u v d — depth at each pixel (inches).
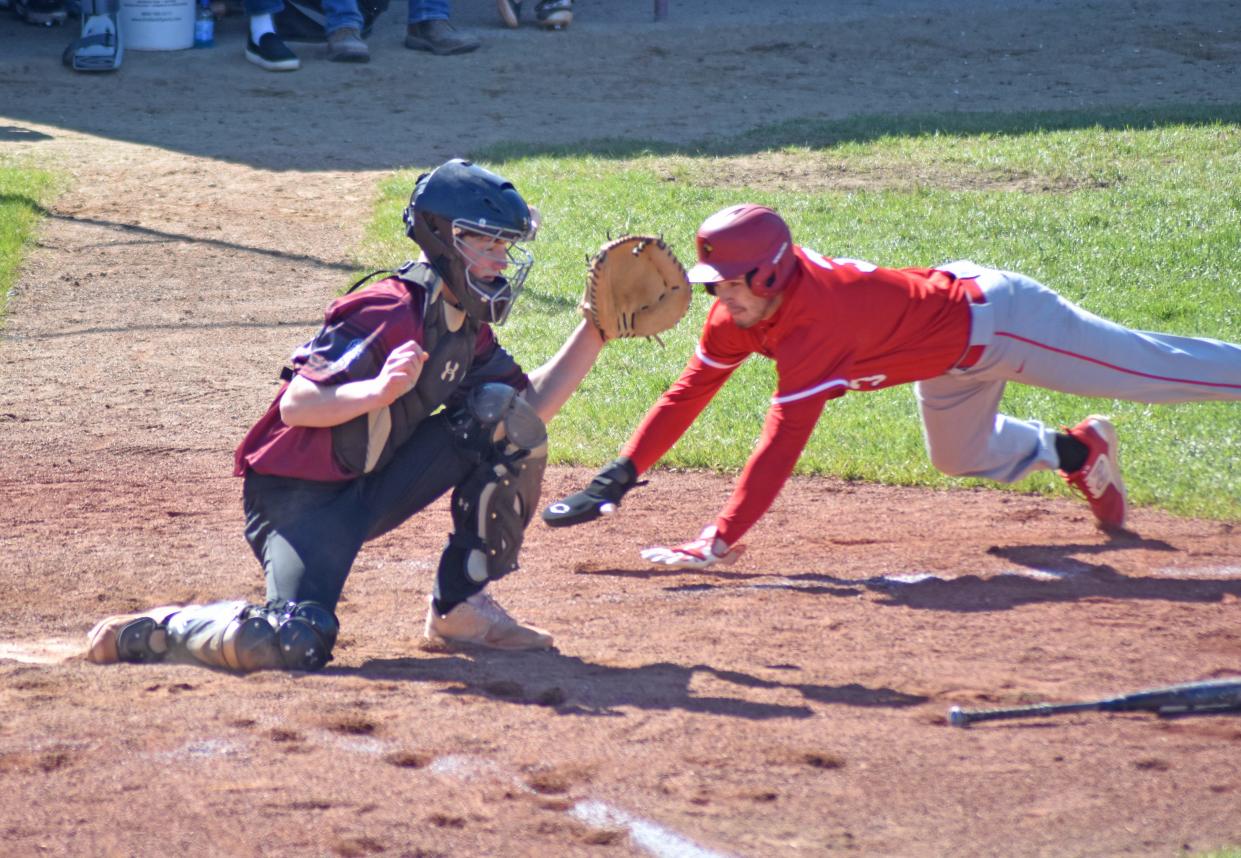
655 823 353.1
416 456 491.5
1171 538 656.4
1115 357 577.0
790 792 372.5
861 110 1936.5
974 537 668.1
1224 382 589.0
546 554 656.4
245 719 412.8
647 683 459.5
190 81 2128.4
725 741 404.8
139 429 889.5
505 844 341.1
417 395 475.5
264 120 1925.4
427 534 699.4
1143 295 1098.7
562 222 1390.3
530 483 493.7
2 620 558.3
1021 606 552.4
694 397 578.6
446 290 469.1
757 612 552.4
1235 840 346.6
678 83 2132.1
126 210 1494.8
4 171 1603.1
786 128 1802.4
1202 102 1889.8
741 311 517.0
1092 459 638.5
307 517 478.6
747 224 497.4
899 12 2571.4
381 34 2436.0
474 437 485.4
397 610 575.5
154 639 481.1
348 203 1530.5
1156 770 386.0
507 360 516.4
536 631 510.6
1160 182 1454.2
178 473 801.6
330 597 473.1
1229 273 1150.3
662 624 539.2
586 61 2263.8
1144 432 821.9
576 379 527.8
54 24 2470.5
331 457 469.1
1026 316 566.3
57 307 1181.1
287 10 2304.4
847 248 1253.7
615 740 405.1
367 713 422.0
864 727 418.3
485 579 502.6
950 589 579.2
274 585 473.4
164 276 1274.6
